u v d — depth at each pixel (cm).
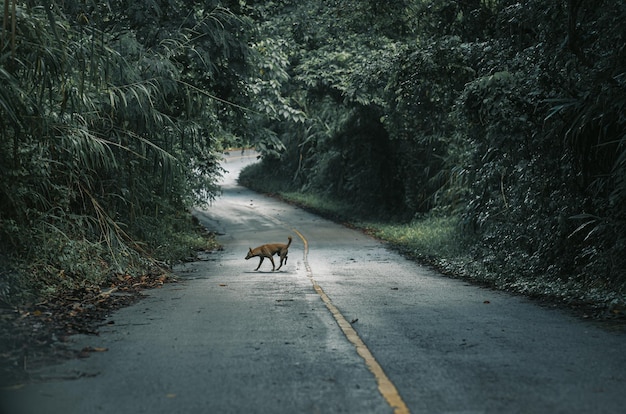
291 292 1320
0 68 1011
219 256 2286
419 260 2125
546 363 711
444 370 680
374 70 2134
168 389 612
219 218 4047
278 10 2680
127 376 657
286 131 4919
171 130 1806
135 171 1800
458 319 998
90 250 1515
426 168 3350
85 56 1388
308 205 4619
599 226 1334
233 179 6419
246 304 1148
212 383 632
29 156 1319
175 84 1723
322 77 3219
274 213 4312
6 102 1026
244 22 2034
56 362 712
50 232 1410
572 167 1518
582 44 1441
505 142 1639
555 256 1538
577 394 595
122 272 1528
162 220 2111
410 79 2073
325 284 1468
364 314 1043
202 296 1256
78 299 1184
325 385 625
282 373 669
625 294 1190
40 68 1138
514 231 1741
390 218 3819
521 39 1761
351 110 3716
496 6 2016
